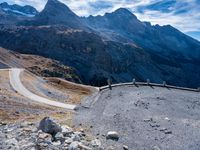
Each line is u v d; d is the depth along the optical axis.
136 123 34.84
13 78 104.44
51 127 22.81
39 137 20.75
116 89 66.88
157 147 26.12
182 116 41.00
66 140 20.88
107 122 34.47
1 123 29.00
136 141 27.45
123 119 36.72
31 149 17.67
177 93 63.16
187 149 26.80
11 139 19.67
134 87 69.81
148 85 73.56
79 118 36.62
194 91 69.25
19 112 41.59
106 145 24.38
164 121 36.91
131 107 45.78
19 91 80.38
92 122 34.03
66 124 31.62
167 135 30.53
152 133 30.88
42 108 49.31
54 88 93.75
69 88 97.00
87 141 23.56
